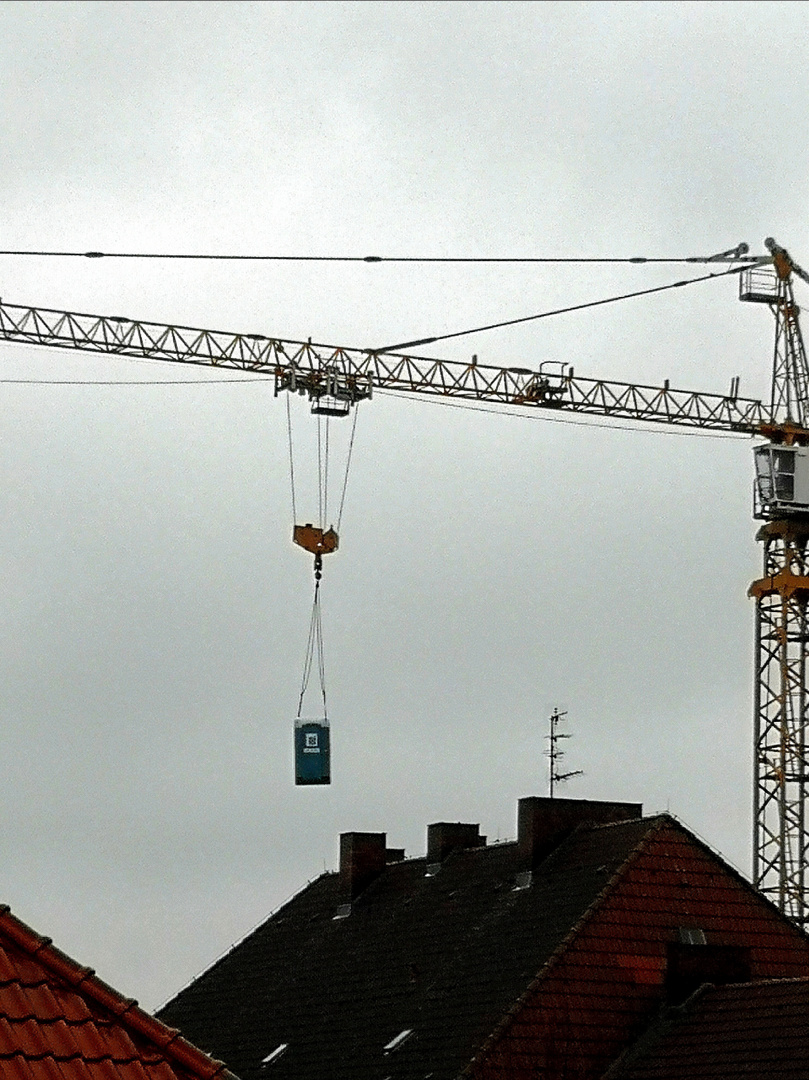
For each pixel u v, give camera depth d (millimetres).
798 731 115312
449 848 73000
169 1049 25953
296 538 80812
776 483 116438
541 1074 58250
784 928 63781
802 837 114062
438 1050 59938
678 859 63188
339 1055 64438
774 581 115875
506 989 60500
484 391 110250
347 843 75938
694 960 60031
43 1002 25469
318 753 69625
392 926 71000
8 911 26281
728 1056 54594
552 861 66250
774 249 119938
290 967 74375
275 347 103562
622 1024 59688
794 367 120750
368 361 106312
